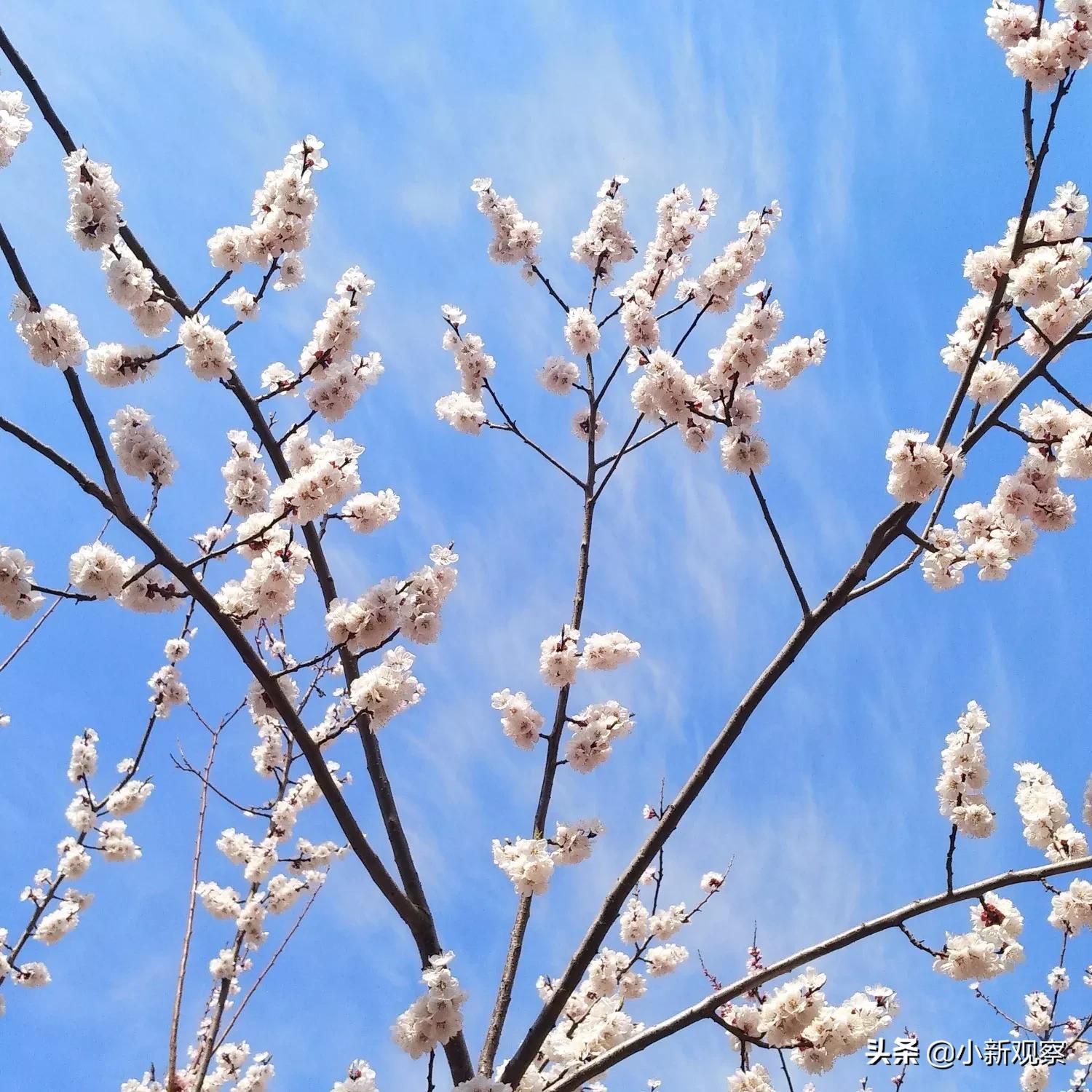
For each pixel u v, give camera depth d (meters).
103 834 7.24
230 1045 7.07
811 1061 3.53
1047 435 4.00
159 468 3.83
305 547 4.99
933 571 3.93
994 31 3.92
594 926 3.91
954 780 4.12
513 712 4.98
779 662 3.96
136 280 3.71
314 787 7.09
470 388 6.30
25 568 3.38
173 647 7.05
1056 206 3.94
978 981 3.70
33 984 7.20
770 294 4.25
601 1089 4.78
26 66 3.57
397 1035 3.48
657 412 4.39
